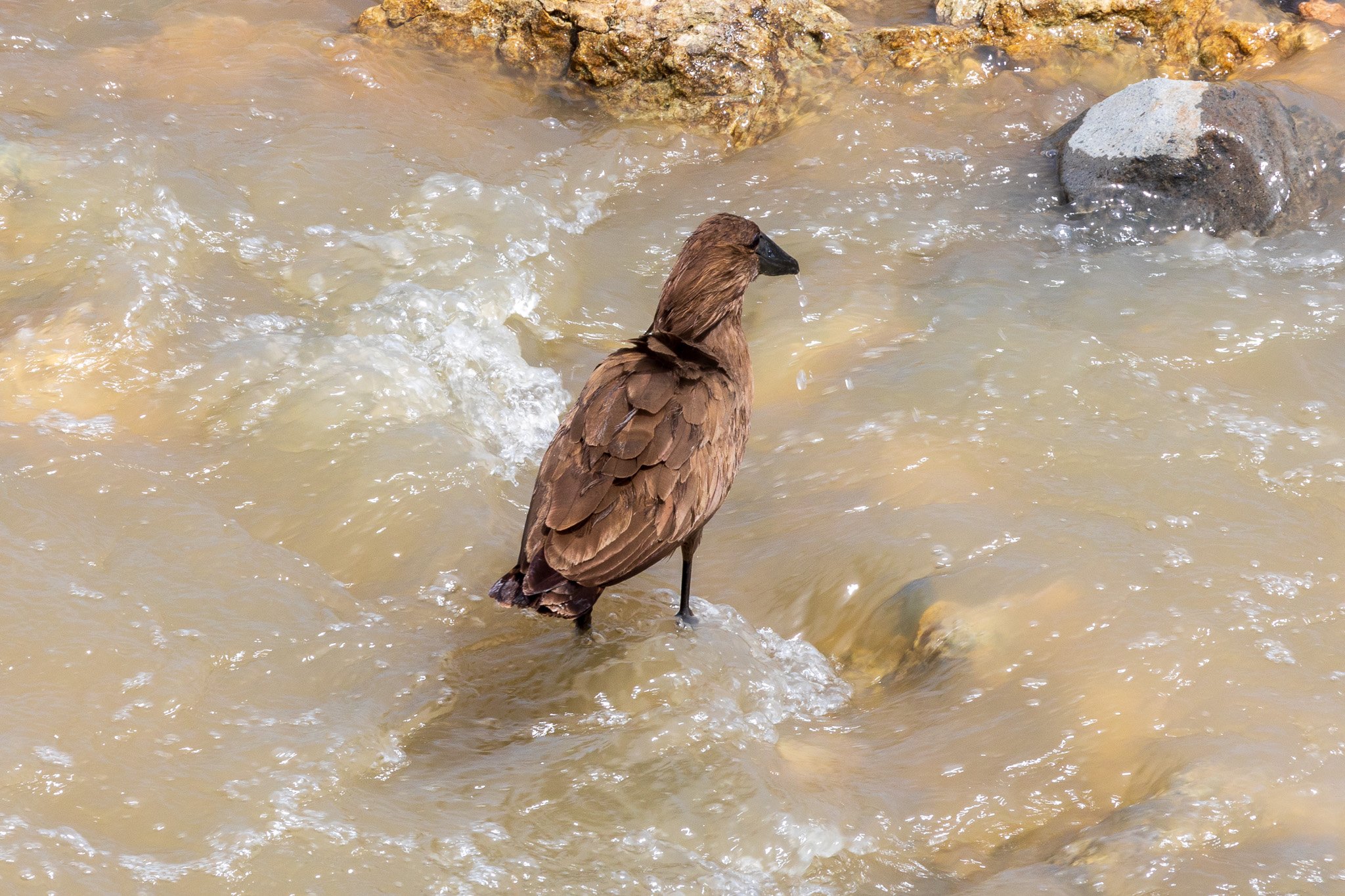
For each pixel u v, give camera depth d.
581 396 8.65
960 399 11.67
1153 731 7.88
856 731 8.32
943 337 12.73
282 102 16.50
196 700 7.88
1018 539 9.72
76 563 8.90
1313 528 9.82
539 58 17.84
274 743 7.55
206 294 12.64
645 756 7.65
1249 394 11.70
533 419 11.91
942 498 10.33
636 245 14.99
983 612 8.96
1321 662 8.40
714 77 17.25
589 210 15.70
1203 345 12.42
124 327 11.69
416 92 17.23
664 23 17.30
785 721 8.48
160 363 11.43
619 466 8.08
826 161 16.44
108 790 7.02
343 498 10.19
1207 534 9.76
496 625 9.16
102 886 6.31
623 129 16.98
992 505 10.20
